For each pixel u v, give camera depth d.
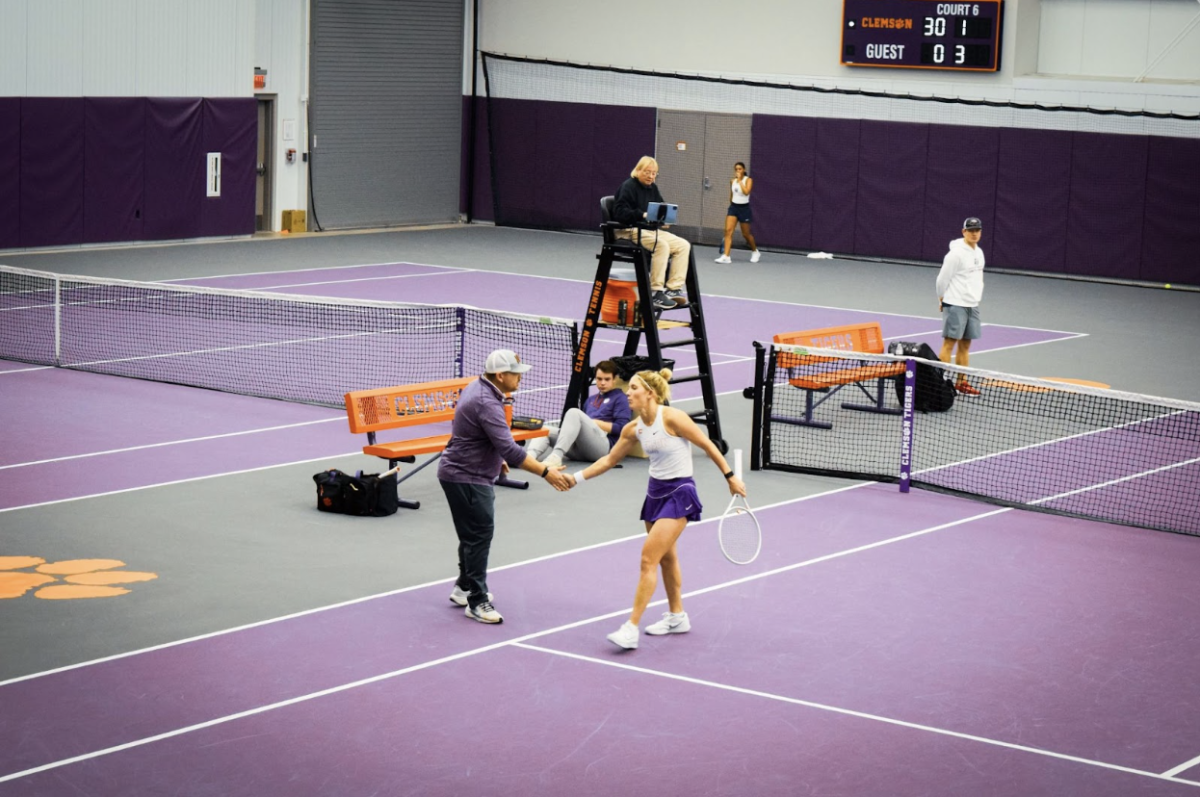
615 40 42.22
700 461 18.06
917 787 9.14
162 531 14.36
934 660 11.42
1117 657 11.59
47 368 22.31
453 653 11.33
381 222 43.16
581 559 13.84
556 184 43.44
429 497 15.92
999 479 17.23
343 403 20.36
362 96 41.97
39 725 9.77
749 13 40.03
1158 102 35.06
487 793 8.92
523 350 24.55
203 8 36.94
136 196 36.22
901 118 38.16
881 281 34.91
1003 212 36.91
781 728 10.03
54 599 12.33
